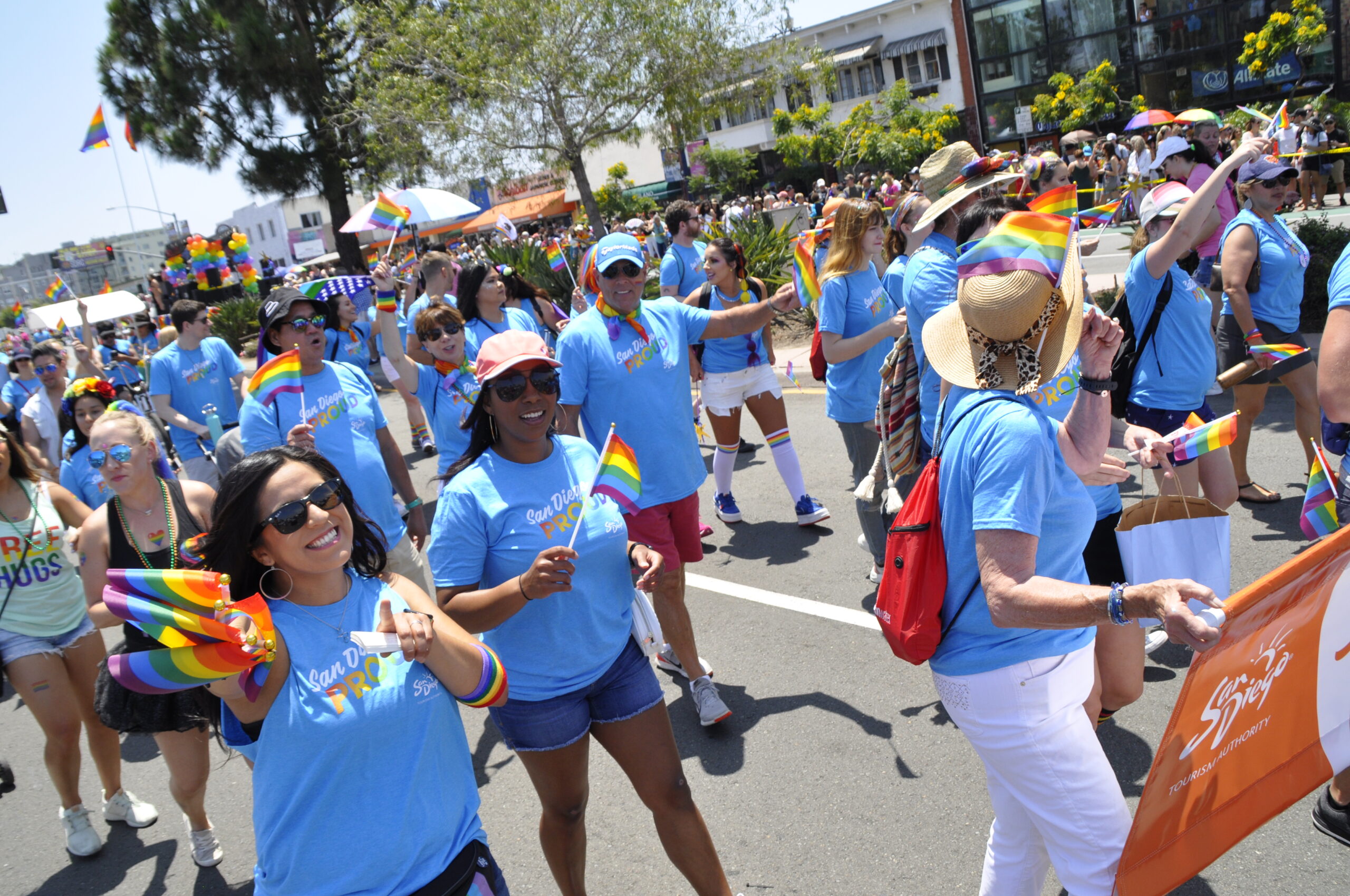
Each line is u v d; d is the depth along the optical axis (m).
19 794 4.83
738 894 3.21
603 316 4.21
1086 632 2.35
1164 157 7.24
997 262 2.13
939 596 2.31
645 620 2.95
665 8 16.47
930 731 3.95
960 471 2.24
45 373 7.97
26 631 4.02
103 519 3.57
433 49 17.89
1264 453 6.28
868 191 25.92
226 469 4.75
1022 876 2.53
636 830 3.68
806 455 8.09
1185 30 31.17
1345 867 2.87
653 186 42.66
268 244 59.69
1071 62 33.91
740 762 3.97
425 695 2.14
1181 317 4.51
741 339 6.25
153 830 4.29
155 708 3.51
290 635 2.09
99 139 13.90
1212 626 1.80
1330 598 2.29
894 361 4.11
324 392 4.48
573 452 2.97
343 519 2.15
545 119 17.56
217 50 28.23
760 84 18.36
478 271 5.76
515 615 2.78
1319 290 8.49
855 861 3.28
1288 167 5.13
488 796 4.11
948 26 37.16
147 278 31.17
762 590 5.60
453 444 5.48
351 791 2.05
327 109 28.38
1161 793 2.10
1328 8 28.05
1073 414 2.44
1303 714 2.43
